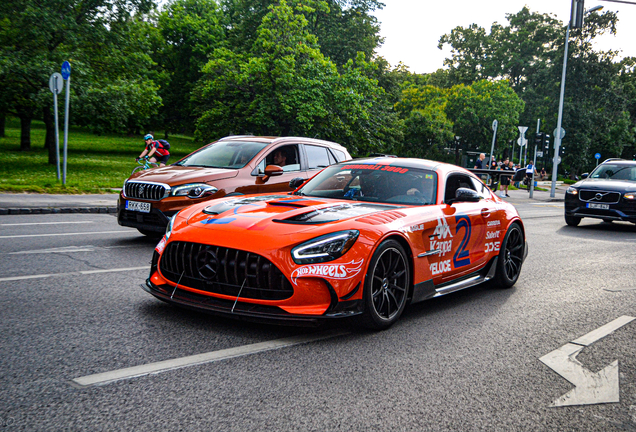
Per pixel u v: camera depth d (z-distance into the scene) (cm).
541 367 351
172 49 4972
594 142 6106
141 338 362
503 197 2494
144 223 716
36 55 2191
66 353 328
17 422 237
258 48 3162
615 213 1266
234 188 743
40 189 1335
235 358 334
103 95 2308
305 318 354
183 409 259
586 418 278
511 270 604
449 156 6128
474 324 446
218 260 377
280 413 260
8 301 439
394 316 415
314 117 3098
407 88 6419
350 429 247
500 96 5966
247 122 3136
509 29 7512
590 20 5622
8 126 5931
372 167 534
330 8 3938
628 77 6694
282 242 368
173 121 5091
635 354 388
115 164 2697
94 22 2448
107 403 261
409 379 315
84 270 571
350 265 372
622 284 653
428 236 451
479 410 279
